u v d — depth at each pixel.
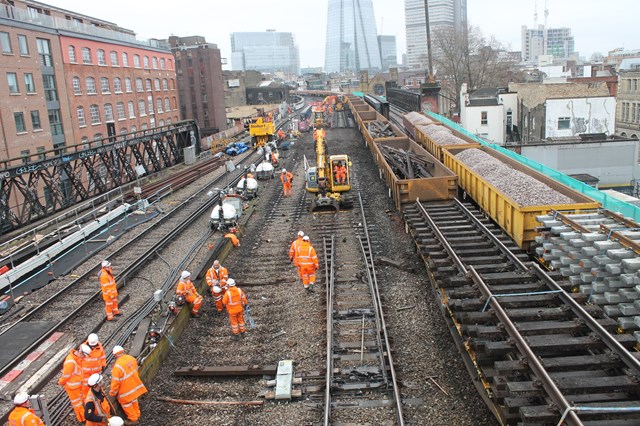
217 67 85.81
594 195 15.96
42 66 40.03
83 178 40.88
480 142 26.14
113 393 8.80
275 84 120.62
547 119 44.00
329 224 20.73
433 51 91.62
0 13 35.41
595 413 6.55
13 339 12.56
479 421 8.46
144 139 32.59
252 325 12.45
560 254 10.81
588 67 91.06
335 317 12.42
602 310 8.86
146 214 24.97
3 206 21.41
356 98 69.62
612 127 43.81
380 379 9.85
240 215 22.47
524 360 7.73
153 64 60.09
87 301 14.73
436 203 18.75
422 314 12.33
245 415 9.19
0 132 34.94
